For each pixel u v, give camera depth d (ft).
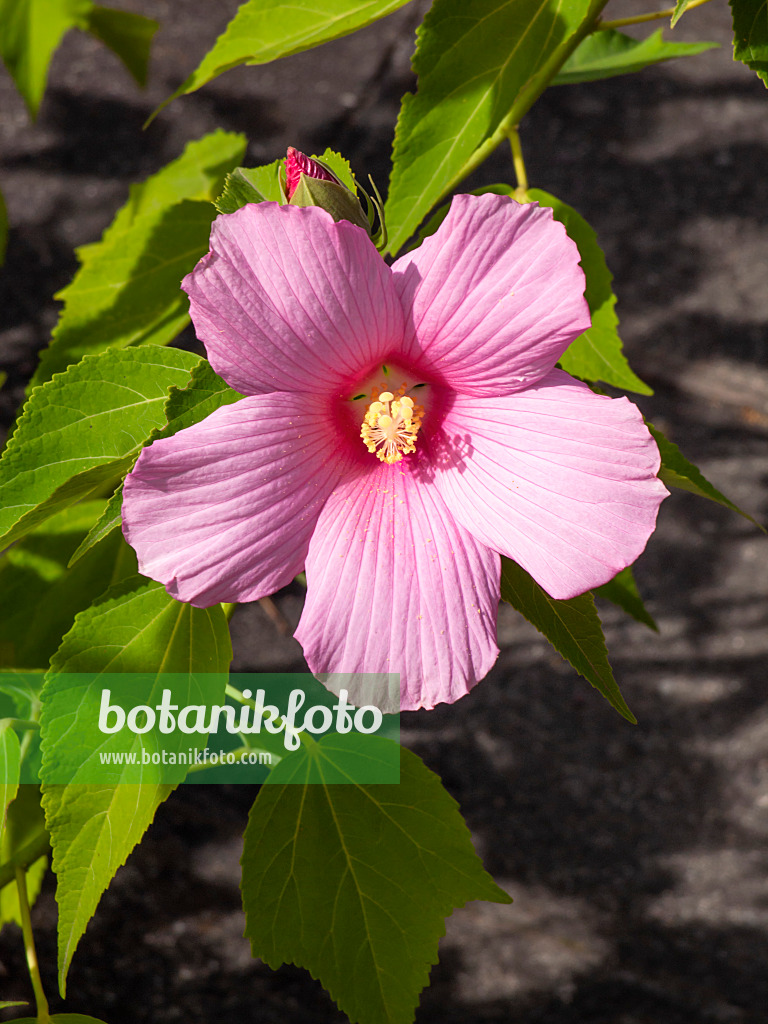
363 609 1.99
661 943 4.00
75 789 2.09
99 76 5.25
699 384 4.77
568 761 4.27
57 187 5.04
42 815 2.54
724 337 4.82
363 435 2.02
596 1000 3.92
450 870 2.24
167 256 2.47
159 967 3.96
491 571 2.01
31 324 4.77
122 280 2.48
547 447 1.97
